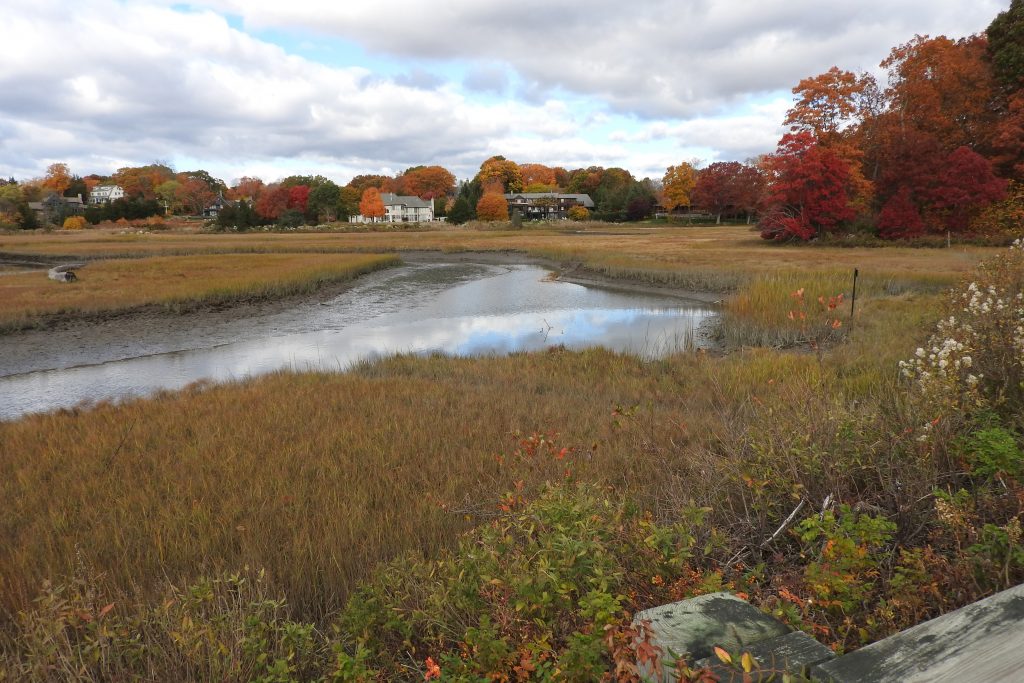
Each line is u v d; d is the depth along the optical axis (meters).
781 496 4.32
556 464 6.27
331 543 4.94
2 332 21.86
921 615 2.75
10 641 3.88
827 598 2.83
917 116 53.19
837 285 24.84
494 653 2.89
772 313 20.77
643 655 1.91
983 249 43.47
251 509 5.93
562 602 3.11
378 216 138.00
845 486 4.21
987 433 4.09
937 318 13.39
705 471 5.09
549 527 4.01
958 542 2.98
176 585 4.46
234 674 3.11
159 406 11.00
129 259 49.94
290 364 18.00
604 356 15.68
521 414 9.59
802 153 53.12
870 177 57.22
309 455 7.70
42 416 11.05
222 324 24.38
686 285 33.88
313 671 3.44
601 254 48.91
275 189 126.00
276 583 4.43
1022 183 47.28
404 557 4.18
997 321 5.79
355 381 12.71
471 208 132.62
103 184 193.62
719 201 113.62
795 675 1.59
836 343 15.91
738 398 10.46
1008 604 1.74
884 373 9.30
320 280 35.41
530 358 15.70
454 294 33.50
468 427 8.72
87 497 6.71
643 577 3.38
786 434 4.78
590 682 2.59
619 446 7.21
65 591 4.37
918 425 4.48
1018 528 2.78
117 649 3.41
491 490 5.97
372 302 30.61
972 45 55.44
